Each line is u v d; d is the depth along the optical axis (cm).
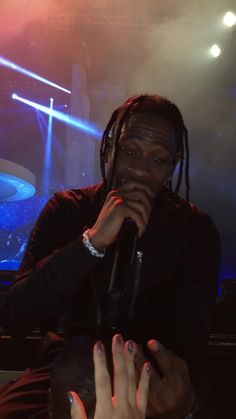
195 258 162
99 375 95
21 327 146
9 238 959
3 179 474
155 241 162
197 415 130
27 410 140
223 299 261
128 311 151
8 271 285
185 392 121
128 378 96
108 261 156
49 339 165
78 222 167
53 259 139
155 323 158
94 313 155
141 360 115
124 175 154
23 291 140
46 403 142
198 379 141
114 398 96
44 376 150
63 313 163
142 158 154
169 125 157
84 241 137
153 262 161
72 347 123
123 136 155
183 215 169
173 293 162
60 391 116
